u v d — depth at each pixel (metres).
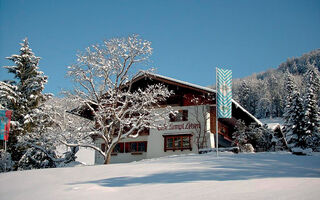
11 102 28.19
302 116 42.91
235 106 28.59
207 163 13.43
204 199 5.84
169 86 31.38
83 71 24.70
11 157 27.50
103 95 25.88
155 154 30.48
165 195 6.61
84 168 15.23
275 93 87.88
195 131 29.61
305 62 137.75
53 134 24.44
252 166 11.29
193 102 30.36
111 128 25.09
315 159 14.16
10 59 30.45
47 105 26.97
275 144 33.16
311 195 5.29
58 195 7.85
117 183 9.03
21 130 27.16
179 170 11.20
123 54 25.00
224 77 18.34
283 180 7.05
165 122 25.41
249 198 5.51
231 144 35.94
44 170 15.61
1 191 10.26
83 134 24.20
